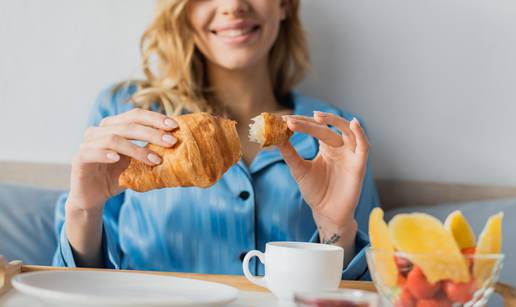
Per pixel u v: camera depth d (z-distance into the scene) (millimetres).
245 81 1633
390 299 721
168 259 1434
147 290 872
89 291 843
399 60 1794
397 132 1802
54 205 1585
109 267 1275
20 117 1779
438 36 1783
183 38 1572
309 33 1809
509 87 1775
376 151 1801
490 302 1360
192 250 1429
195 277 986
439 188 1754
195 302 705
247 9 1506
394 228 705
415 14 1784
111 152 964
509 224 1503
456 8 1775
